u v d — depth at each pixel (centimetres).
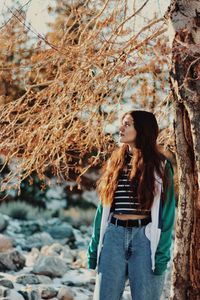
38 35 512
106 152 595
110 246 447
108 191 456
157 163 454
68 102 558
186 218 488
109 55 534
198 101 476
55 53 555
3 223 1378
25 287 699
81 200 1745
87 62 534
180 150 491
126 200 451
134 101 613
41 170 571
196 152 472
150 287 444
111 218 455
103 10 549
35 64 560
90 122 575
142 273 440
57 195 1723
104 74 545
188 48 474
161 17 532
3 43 569
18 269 789
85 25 569
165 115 596
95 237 466
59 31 583
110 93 584
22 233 1397
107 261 445
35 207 1712
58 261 780
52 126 572
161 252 448
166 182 454
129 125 464
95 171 1111
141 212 448
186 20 486
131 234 446
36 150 557
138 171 453
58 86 563
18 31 564
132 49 535
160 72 555
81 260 841
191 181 488
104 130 585
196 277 486
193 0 486
